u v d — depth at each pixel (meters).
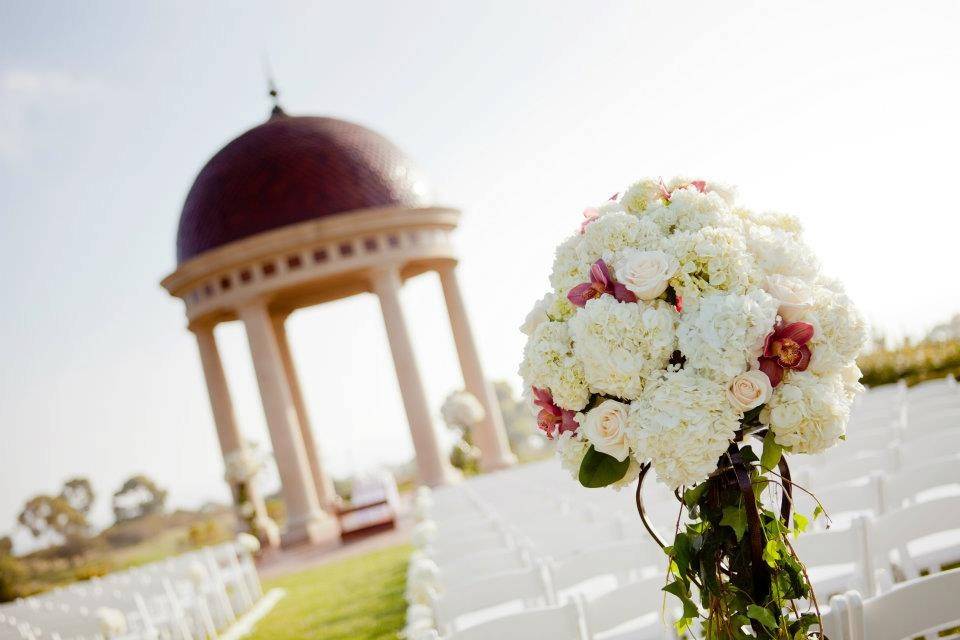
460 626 5.61
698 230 2.65
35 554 42.59
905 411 8.33
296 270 24.44
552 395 2.74
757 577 2.58
